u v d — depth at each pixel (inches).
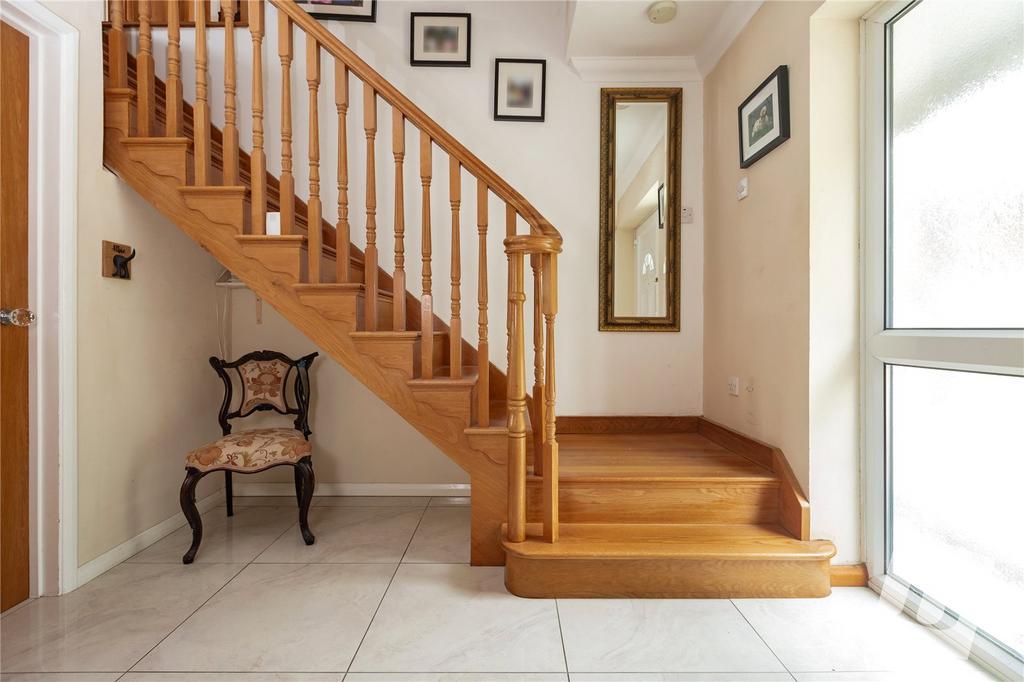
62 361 73.3
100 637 62.8
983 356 57.7
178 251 101.0
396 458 118.8
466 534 95.8
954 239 63.7
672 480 82.7
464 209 118.3
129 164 83.8
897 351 70.1
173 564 83.3
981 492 60.7
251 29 83.9
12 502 69.9
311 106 84.7
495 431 81.9
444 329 118.2
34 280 72.6
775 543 75.5
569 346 119.4
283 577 78.6
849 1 72.8
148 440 92.0
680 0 96.3
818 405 77.4
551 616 68.2
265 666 57.6
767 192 89.2
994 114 58.2
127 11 111.3
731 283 103.4
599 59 115.6
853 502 77.8
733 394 102.6
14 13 68.1
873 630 65.3
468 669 57.4
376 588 75.3
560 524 82.4
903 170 71.8
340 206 85.1
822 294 77.1
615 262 118.7
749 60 95.8
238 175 86.4
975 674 57.0
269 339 117.4
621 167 118.6
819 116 76.9
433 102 118.6
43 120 73.2
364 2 117.7
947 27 64.6
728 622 67.0
